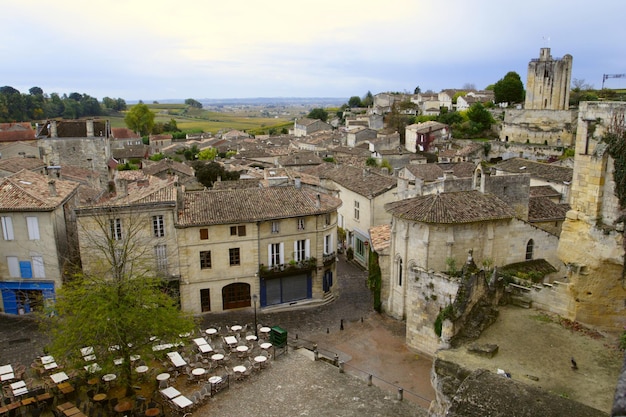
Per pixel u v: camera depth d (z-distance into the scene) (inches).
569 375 858.1
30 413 1055.0
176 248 1659.7
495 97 5836.6
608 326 1027.9
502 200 1589.6
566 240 1036.5
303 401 1139.9
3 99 6525.6
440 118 5521.7
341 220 2642.7
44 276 1632.6
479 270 1136.2
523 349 952.3
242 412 1098.7
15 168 2453.2
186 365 1273.4
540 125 4338.1
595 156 959.0
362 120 6707.7
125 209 1574.8
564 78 4446.4
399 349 1424.7
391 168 3722.9
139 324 1134.4
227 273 1734.7
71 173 2827.3
